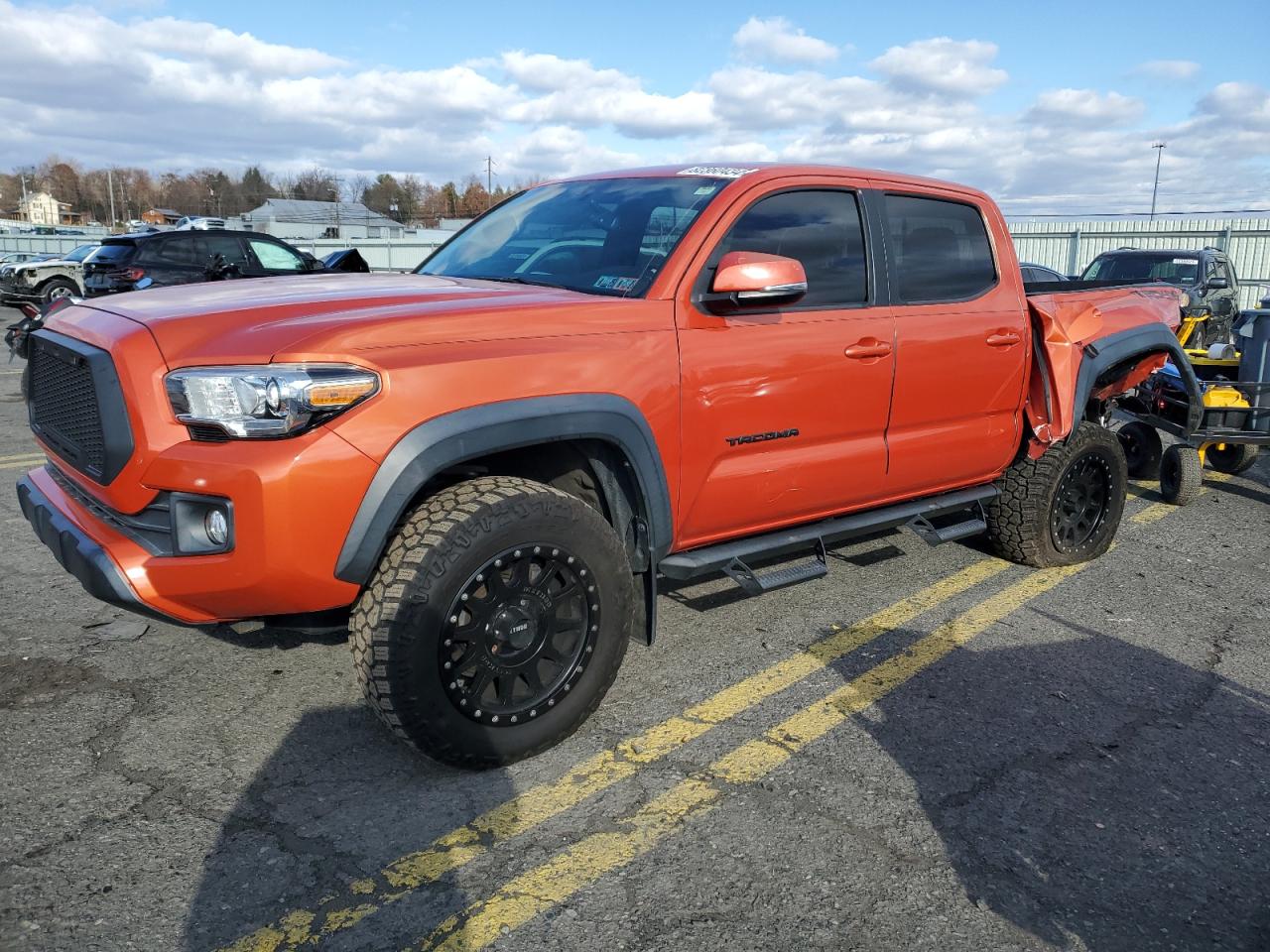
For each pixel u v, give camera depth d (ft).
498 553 9.14
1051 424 15.34
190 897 7.80
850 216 12.92
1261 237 79.71
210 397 8.36
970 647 13.26
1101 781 10.01
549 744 10.03
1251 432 21.35
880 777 9.89
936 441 14.02
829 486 12.72
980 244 14.76
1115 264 50.26
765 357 11.46
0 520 17.72
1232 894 8.34
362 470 8.49
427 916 7.68
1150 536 19.03
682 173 12.78
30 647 12.37
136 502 8.83
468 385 9.05
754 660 12.60
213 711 10.89
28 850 8.31
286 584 8.46
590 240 12.15
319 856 8.38
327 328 8.72
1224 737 11.05
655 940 7.48
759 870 8.36
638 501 10.54
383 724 9.89
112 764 9.74
